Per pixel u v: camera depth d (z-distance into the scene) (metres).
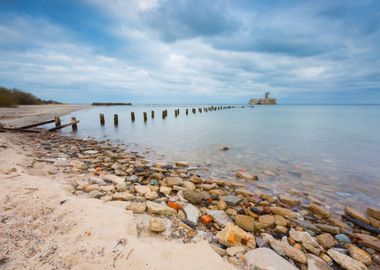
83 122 20.78
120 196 3.79
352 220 3.91
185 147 10.22
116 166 6.23
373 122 25.31
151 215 3.21
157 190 4.54
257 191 5.20
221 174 6.42
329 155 9.14
